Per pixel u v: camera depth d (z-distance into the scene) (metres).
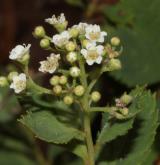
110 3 0.40
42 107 0.26
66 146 0.26
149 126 0.26
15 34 0.48
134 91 0.26
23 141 0.37
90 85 0.25
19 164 0.37
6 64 0.45
